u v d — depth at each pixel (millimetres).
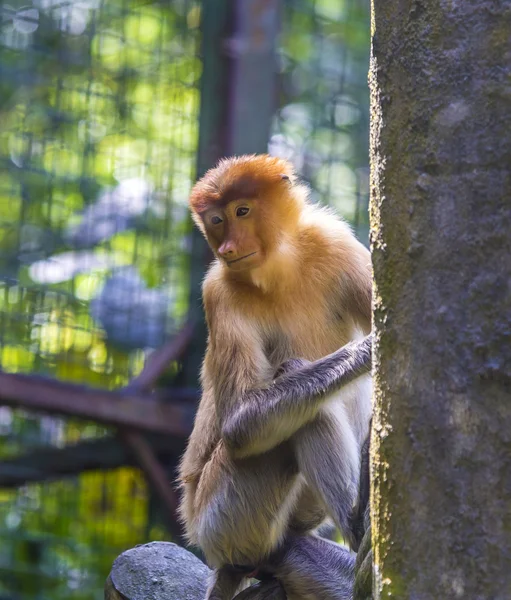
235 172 8172
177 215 15227
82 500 15820
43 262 14906
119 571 8375
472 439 4215
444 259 4320
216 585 8125
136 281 15062
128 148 15328
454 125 4305
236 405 7859
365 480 6965
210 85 14375
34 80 15086
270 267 8094
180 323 14961
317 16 16875
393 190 4539
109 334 14797
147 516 15125
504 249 4172
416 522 4355
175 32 15391
